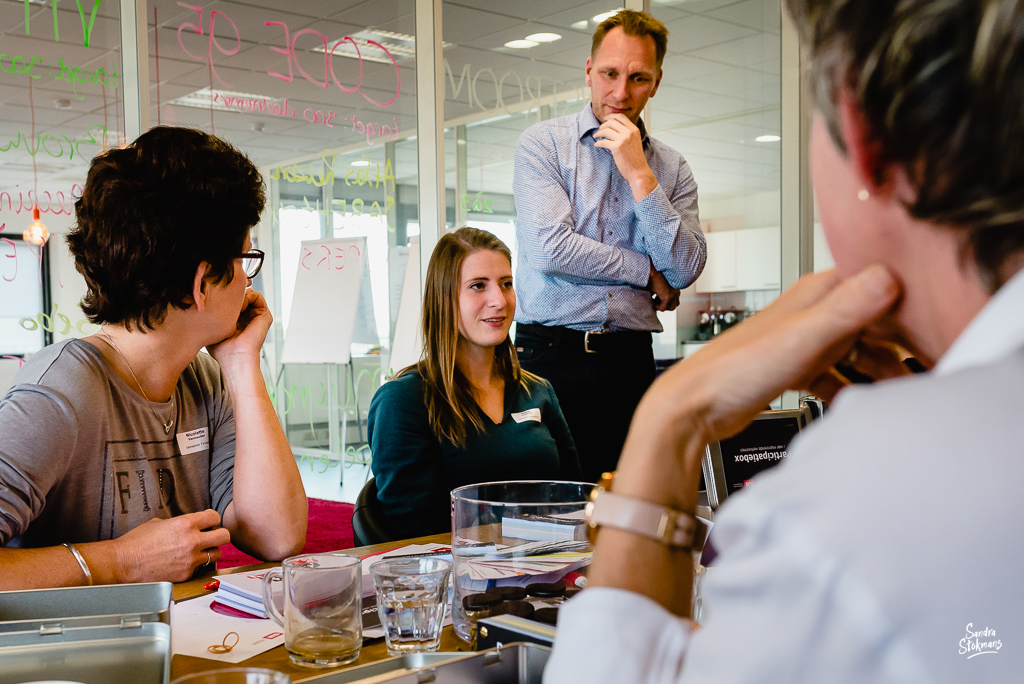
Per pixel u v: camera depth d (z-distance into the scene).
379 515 1.97
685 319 4.42
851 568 0.29
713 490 1.42
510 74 4.09
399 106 3.90
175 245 1.33
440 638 1.03
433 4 3.76
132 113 3.05
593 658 0.43
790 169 4.65
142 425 1.46
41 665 0.79
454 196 3.91
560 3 4.14
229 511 1.57
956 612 0.29
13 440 1.24
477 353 2.15
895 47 0.38
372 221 3.92
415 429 2.01
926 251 0.42
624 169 2.55
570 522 0.98
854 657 0.29
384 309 3.94
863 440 0.32
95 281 1.37
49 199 2.82
